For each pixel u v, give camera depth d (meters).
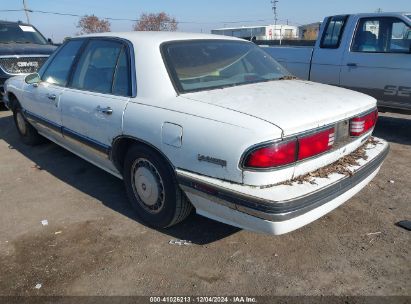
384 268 2.80
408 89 5.74
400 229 3.31
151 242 3.17
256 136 2.38
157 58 3.15
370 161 3.06
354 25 6.29
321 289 2.61
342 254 2.97
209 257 2.96
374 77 6.06
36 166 4.97
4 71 8.47
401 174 4.52
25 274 2.81
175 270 2.82
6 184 4.42
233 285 2.66
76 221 3.53
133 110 3.14
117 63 3.50
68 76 4.21
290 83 3.46
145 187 3.29
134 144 3.27
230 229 3.34
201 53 3.37
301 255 2.97
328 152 2.77
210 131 2.57
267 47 7.64
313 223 3.41
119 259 2.95
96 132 3.63
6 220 3.58
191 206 3.13
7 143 6.04
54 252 3.06
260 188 2.45
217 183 2.57
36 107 4.88
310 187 2.53
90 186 4.30
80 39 4.25
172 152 2.82
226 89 3.10
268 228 2.43
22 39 10.10
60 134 4.41
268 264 2.87
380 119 7.36
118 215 3.62
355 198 3.89
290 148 2.46
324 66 6.68
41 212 3.72
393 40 5.88
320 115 2.64
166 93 3.00
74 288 2.65
